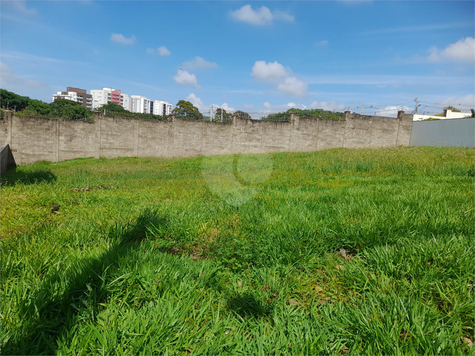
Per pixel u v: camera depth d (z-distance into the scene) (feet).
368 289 6.72
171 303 5.99
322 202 14.62
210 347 4.93
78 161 65.16
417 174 27.94
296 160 49.60
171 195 19.10
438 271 7.02
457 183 20.49
